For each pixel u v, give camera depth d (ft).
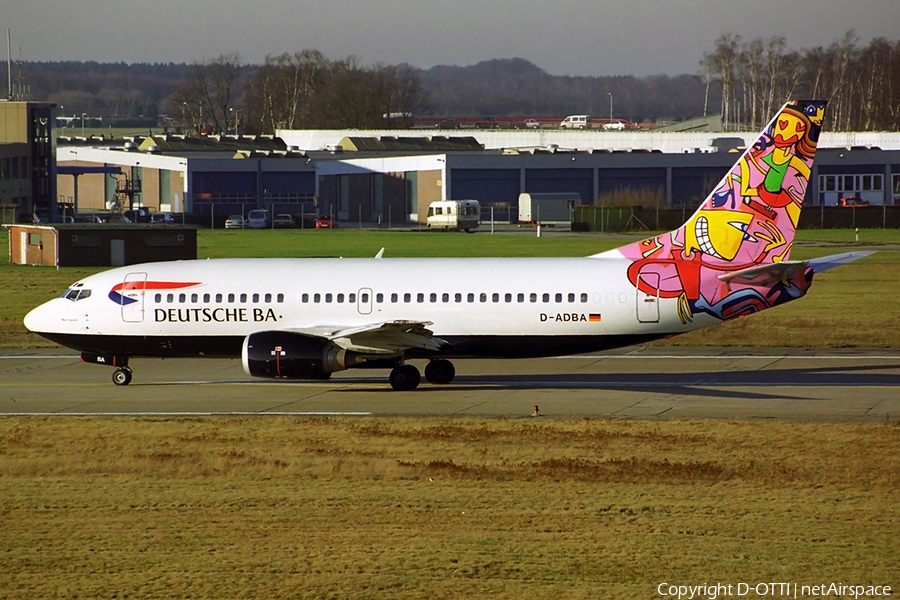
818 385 483.92
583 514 278.46
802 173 456.86
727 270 463.42
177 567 240.73
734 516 276.21
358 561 243.19
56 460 338.13
